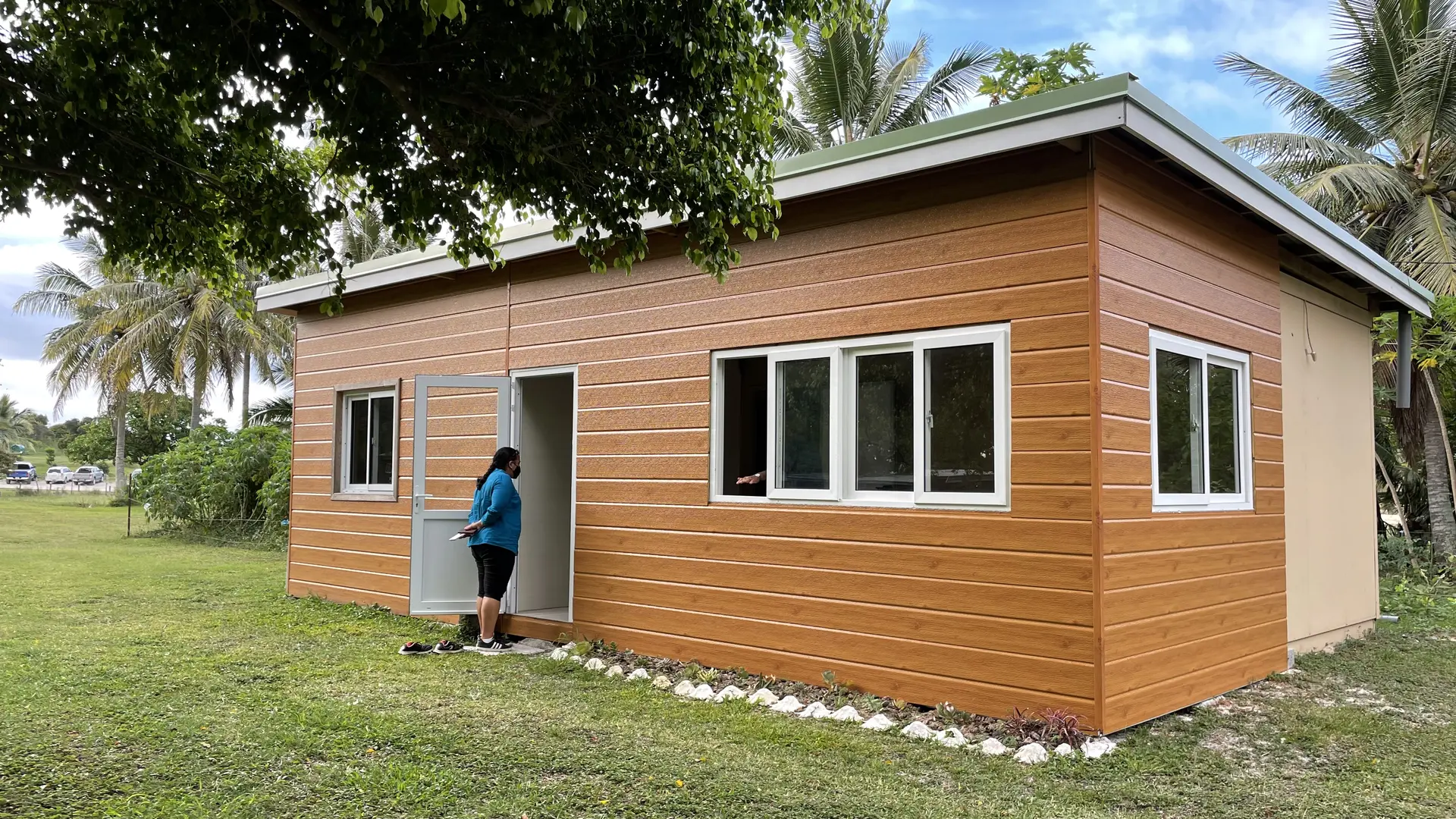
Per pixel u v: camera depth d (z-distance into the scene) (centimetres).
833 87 2253
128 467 4359
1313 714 553
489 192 498
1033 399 505
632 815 377
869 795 403
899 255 567
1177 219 570
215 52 364
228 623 820
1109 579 482
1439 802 411
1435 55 1552
